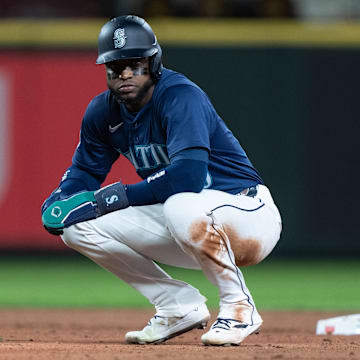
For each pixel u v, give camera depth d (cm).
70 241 1534
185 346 1498
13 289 3331
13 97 4041
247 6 4472
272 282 3512
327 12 4484
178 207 1425
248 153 4041
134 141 1534
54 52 4038
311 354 1369
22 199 4038
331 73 4031
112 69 1466
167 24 4050
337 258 4116
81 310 2744
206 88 4050
